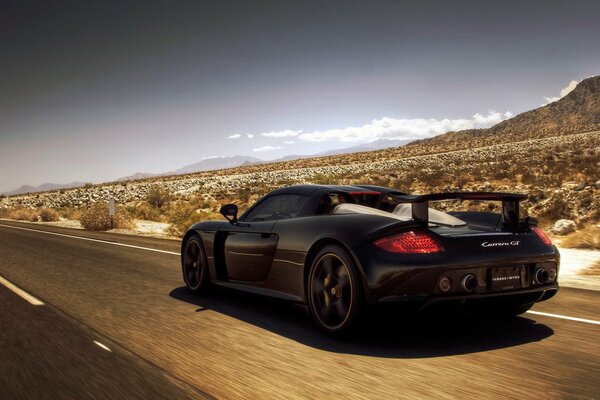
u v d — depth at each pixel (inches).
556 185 926.4
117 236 661.3
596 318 202.4
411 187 1248.2
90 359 152.1
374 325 175.0
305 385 129.4
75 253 450.9
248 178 2559.1
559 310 217.2
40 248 497.0
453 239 161.6
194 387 128.6
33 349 162.7
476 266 160.1
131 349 162.2
